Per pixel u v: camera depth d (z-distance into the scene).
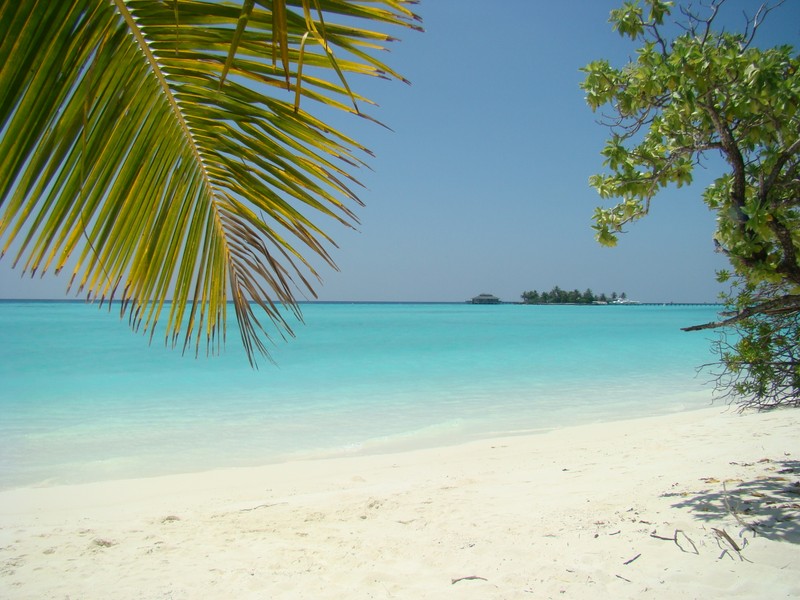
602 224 4.82
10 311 101.06
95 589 4.17
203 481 7.80
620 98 4.47
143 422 12.32
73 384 17.64
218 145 1.81
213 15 1.49
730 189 4.26
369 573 4.25
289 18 1.44
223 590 4.11
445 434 11.02
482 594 3.75
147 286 1.81
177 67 1.63
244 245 2.02
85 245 1.58
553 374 19.84
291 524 5.58
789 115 3.73
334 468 8.38
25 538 5.32
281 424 12.09
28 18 1.29
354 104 1.42
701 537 4.19
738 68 3.85
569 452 8.37
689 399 14.48
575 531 4.69
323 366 22.45
